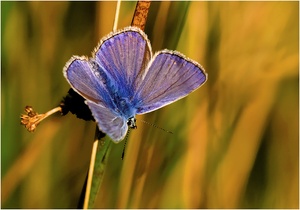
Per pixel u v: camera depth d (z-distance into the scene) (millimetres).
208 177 458
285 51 465
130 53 437
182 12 449
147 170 453
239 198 462
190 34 452
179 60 436
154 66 437
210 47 456
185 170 456
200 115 456
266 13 462
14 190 462
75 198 465
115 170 453
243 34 459
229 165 461
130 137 452
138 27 436
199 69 433
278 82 465
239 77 461
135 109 433
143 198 454
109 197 453
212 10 455
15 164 462
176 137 455
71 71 424
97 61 434
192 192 457
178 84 435
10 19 465
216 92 458
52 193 465
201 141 456
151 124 446
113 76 435
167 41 450
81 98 418
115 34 437
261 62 462
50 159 465
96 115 411
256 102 463
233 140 461
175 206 456
